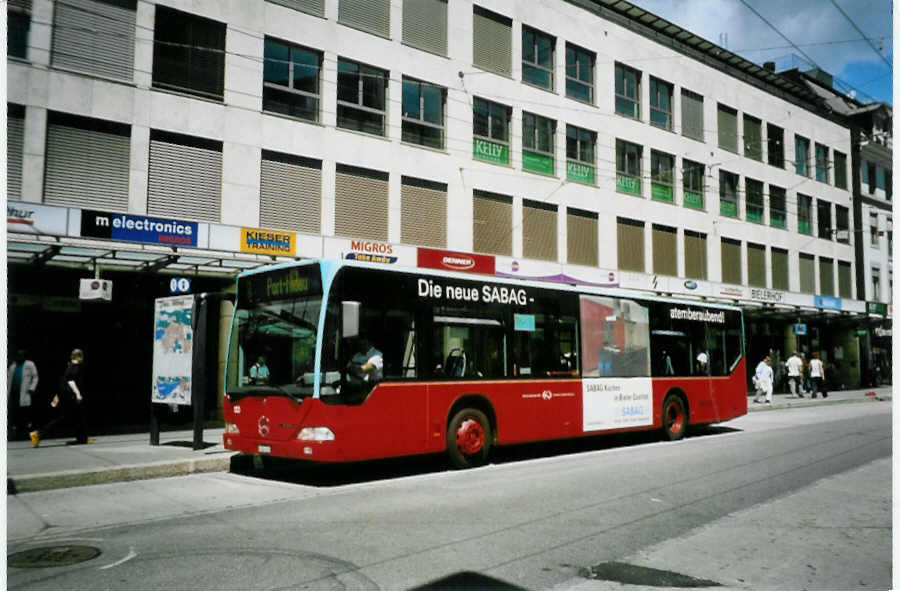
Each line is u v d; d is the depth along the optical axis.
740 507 7.32
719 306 16.08
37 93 14.70
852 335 37.53
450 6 21.80
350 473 10.41
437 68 21.28
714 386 15.47
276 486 9.23
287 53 18.50
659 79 28.66
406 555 5.55
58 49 15.03
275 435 9.26
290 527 6.61
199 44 16.97
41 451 11.44
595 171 25.77
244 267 16.45
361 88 19.77
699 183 30.33
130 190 15.68
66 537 6.39
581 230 25.20
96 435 14.26
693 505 7.43
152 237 14.91
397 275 9.94
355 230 19.23
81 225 13.95
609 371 13.02
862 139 40.16
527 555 5.53
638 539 6.02
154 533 6.47
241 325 10.16
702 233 30.00
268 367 9.61
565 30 25.06
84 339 15.52
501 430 11.01
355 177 19.38
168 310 12.09
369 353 9.39
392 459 11.90
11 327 14.60
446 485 9.03
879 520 6.70
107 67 15.62
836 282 37.53
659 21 28.28
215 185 16.94
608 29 26.66
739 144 32.25
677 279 28.09
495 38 23.00
